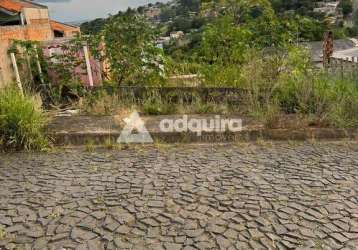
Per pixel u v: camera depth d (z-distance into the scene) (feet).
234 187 10.30
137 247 7.54
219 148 13.97
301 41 21.70
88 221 8.55
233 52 20.98
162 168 11.83
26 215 8.87
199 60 22.33
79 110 18.44
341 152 13.30
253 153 13.29
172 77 22.29
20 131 13.93
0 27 21.17
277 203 9.34
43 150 13.83
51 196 9.89
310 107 16.85
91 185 10.57
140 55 21.11
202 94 19.01
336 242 7.68
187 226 8.30
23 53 21.50
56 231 8.15
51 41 23.35
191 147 14.12
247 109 17.38
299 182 10.62
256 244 7.61
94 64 23.44
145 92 19.22
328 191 10.02
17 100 14.74
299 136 15.01
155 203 9.39
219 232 8.05
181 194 9.89
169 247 7.52
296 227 8.23
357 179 10.80
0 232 8.12
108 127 15.53
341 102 16.20
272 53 20.31
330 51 27.63
